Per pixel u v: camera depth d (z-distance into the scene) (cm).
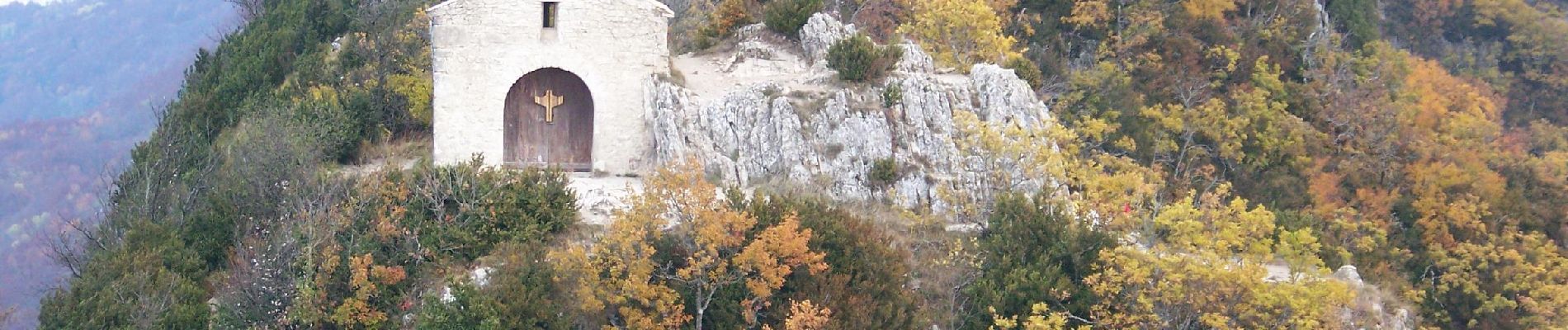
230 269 4144
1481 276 5972
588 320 3619
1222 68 7350
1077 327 3850
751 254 3572
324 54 5731
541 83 4591
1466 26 10869
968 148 4478
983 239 4175
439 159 4488
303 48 6009
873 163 4466
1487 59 10556
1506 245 6244
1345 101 7306
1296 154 6719
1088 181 4547
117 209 4678
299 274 3803
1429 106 7612
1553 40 10625
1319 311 3797
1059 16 7350
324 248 3812
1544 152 8656
